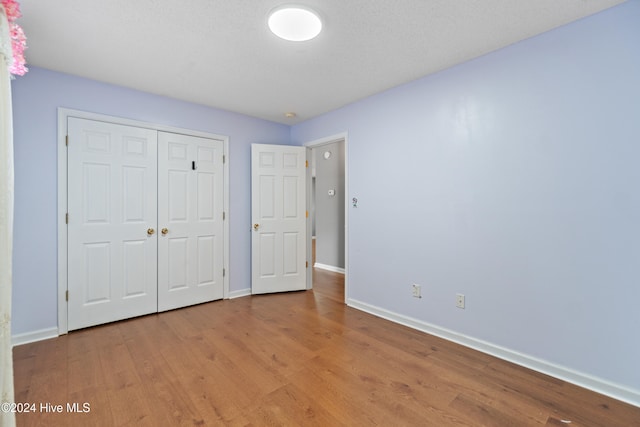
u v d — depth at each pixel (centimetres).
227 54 222
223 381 187
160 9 171
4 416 127
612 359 173
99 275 273
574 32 184
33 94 241
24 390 176
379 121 299
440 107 251
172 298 317
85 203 266
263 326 275
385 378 191
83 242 265
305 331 264
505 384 185
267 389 179
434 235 256
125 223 287
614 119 172
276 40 203
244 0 163
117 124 281
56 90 251
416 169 268
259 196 375
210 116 342
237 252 367
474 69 230
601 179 176
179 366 204
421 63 237
